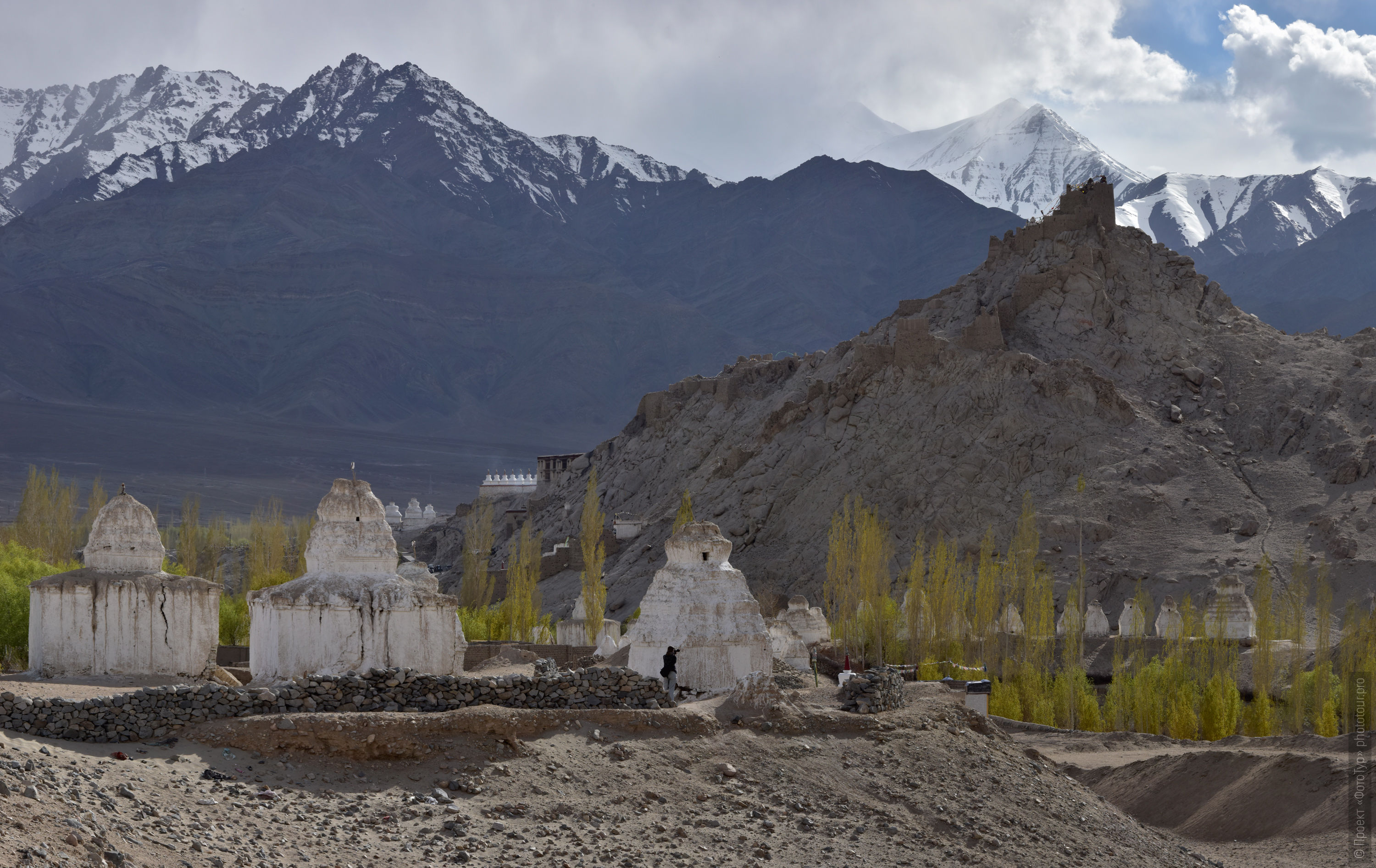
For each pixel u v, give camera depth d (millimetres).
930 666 58562
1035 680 56906
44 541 82688
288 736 22969
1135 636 74375
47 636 32062
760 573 102125
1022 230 135625
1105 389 111250
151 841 18109
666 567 33938
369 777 22844
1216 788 37625
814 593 96500
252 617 30797
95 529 33531
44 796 17969
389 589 30594
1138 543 96375
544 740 25141
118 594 32562
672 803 24297
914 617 68625
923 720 30906
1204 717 51125
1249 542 95250
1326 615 66188
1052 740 47031
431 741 24000
